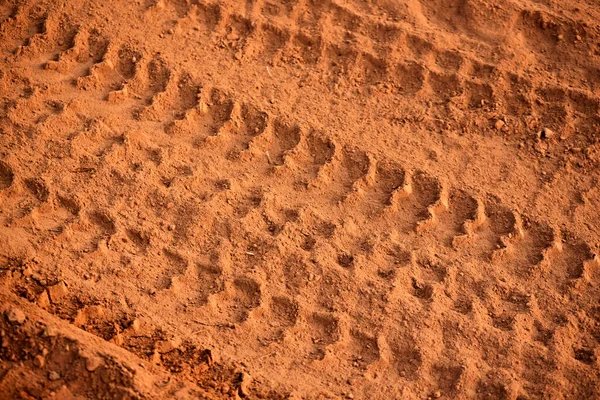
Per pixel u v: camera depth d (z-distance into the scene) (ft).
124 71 17.87
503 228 15.78
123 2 19.01
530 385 13.52
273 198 15.67
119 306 13.80
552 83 18.06
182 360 13.25
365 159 16.51
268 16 19.07
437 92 18.03
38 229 14.62
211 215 15.24
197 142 16.51
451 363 13.62
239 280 14.40
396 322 14.07
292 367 13.43
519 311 14.49
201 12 19.13
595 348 14.05
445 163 16.67
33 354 12.41
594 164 16.90
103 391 12.19
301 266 14.71
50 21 18.37
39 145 15.92
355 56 18.37
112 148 15.99
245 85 17.70
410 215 15.83
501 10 19.25
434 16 19.43
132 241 14.87
